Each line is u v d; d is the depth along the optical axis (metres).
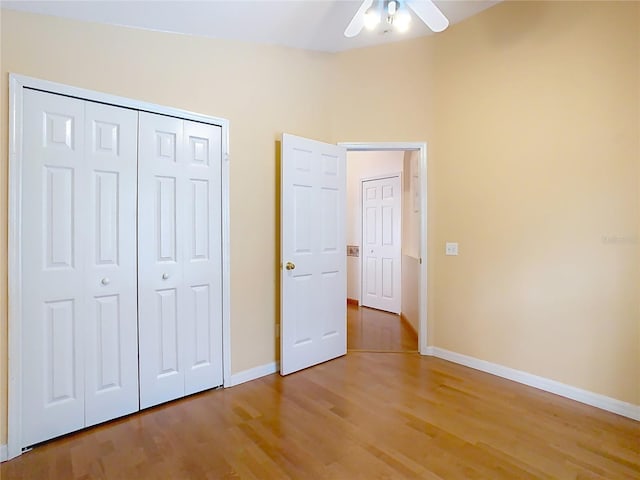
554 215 2.53
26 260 1.91
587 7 2.34
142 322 2.31
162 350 2.40
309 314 3.05
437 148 3.25
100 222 2.15
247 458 1.82
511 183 2.76
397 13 2.18
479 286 2.98
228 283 2.69
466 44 3.02
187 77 2.49
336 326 3.28
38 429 1.95
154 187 2.35
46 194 1.97
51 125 1.99
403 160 4.79
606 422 2.15
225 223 2.66
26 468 1.76
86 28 2.12
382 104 3.29
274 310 2.96
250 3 2.30
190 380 2.52
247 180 2.78
